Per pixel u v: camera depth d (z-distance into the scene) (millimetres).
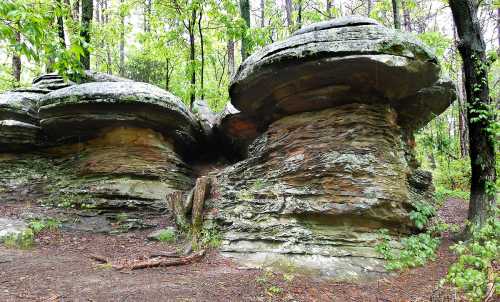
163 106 11180
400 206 8266
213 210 9312
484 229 6734
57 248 8383
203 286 6113
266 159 9703
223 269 7137
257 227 8258
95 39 20750
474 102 8680
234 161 14555
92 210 10406
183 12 17391
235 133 12922
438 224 9375
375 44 7453
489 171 8625
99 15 27172
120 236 9469
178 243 9008
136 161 11375
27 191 11297
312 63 7836
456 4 8883
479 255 6699
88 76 13602
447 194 16750
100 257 7707
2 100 11602
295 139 9062
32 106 11992
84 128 11430
